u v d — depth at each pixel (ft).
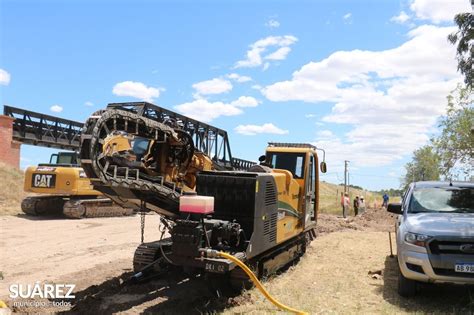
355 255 37.37
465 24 31.63
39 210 59.06
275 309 20.92
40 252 35.04
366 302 22.53
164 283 26.27
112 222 57.88
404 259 22.41
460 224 22.38
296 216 31.50
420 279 21.86
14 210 62.13
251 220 23.27
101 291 24.29
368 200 173.06
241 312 20.48
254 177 23.49
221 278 23.32
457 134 63.36
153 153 26.11
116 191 22.77
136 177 22.93
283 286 25.86
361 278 28.32
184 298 23.16
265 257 26.71
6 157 78.38
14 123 80.38
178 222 20.68
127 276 27.45
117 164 22.12
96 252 35.76
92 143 20.10
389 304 22.06
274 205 26.08
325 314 20.30
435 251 21.50
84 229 49.47
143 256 26.14
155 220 62.85
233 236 22.48
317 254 37.78
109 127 21.58
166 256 22.26
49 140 83.25
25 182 58.49
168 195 24.73
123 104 30.09
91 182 22.31
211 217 23.89
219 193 23.99
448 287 25.45
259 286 20.08
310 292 24.47
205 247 21.15
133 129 23.29
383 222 80.28
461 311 20.75
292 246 32.53
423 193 27.27
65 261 32.04
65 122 86.22
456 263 20.94
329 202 135.74
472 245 20.92
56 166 59.62
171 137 26.21
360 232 57.82
